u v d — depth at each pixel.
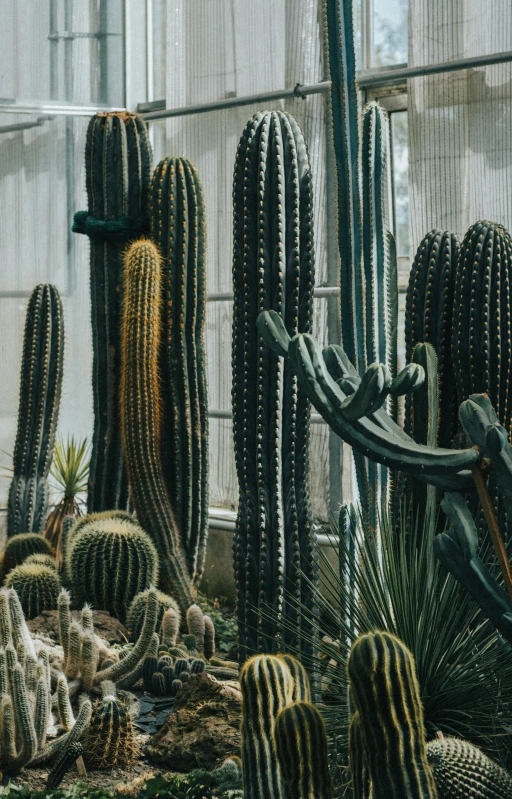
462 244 3.75
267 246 3.67
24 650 3.71
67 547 5.34
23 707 3.38
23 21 7.40
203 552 5.49
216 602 6.46
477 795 2.23
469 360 3.62
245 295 3.70
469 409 1.83
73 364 7.69
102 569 5.03
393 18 6.08
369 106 3.70
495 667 2.88
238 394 3.72
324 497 6.20
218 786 2.99
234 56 6.86
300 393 3.69
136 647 4.17
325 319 6.24
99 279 5.80
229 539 6.61
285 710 1.95
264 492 3.67
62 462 7.00
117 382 5.80
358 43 6.18
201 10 7.07
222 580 6.66
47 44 7.52
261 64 6.70
